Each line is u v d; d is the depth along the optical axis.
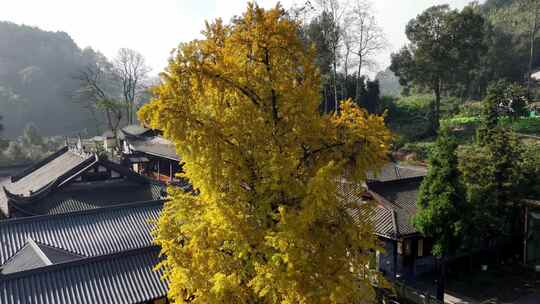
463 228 19.62
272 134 8.80
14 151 64.62
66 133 103.00
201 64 8.12
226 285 8.09
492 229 23.06
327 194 7.39
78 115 108.44
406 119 56.22
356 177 8.45
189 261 9.26
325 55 49.41
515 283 22.94
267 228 8.54
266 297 8.68
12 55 115.62
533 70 66.12
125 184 32.25
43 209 27.95
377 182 26.95
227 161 8.55
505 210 23.84
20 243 19.84
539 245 25.31
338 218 8.73
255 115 8.80
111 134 72.25
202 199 9.29
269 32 8.21
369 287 8.30
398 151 45.56
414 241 24.81
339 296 7.46
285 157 8.41
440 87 52.66
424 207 20.52
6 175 55.88
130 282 15.94
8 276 14.60
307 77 8.78
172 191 9.88
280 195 8.66
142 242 21.16
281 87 8.63
